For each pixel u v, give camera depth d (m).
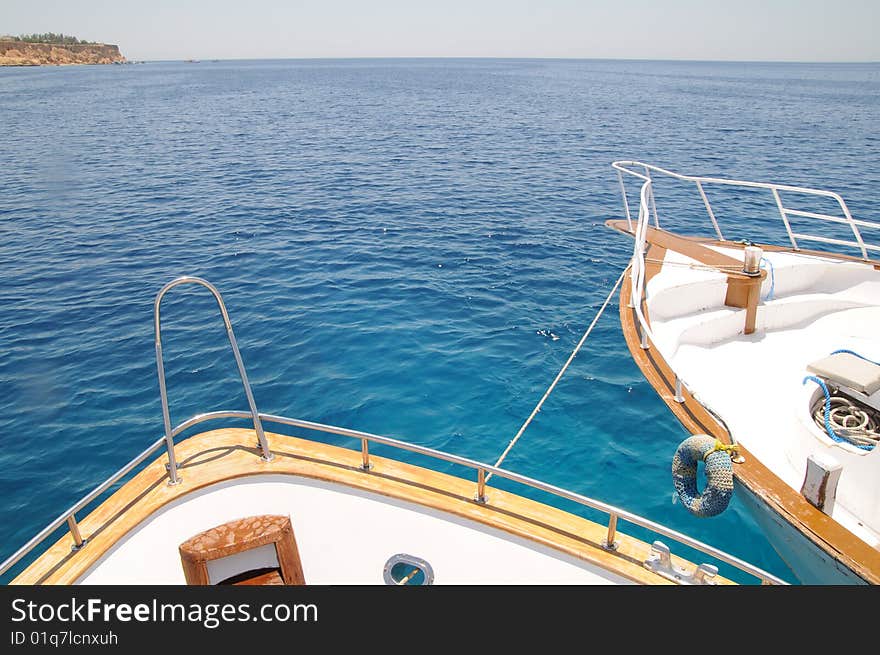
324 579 3.64
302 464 4.43
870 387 5.73
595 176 26.89
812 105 66.00
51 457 7.70
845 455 5.14
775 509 4.61
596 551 3.73
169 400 8.90
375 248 16.06
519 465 7.11
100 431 8.20
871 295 8.48
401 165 29.41
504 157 31.91
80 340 10.84
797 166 29.11
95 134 40.81
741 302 8.24
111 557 3.71
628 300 8.34
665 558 3.60
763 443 6.12
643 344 7.04
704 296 8.42
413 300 12.34
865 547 4.23
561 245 16.39
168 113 55.38
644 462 7.08
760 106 64.44
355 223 18.66
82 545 3.74
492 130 43.47
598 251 15.88
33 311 12.16
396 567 3.71
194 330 11.14
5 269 14.72
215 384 9.26
